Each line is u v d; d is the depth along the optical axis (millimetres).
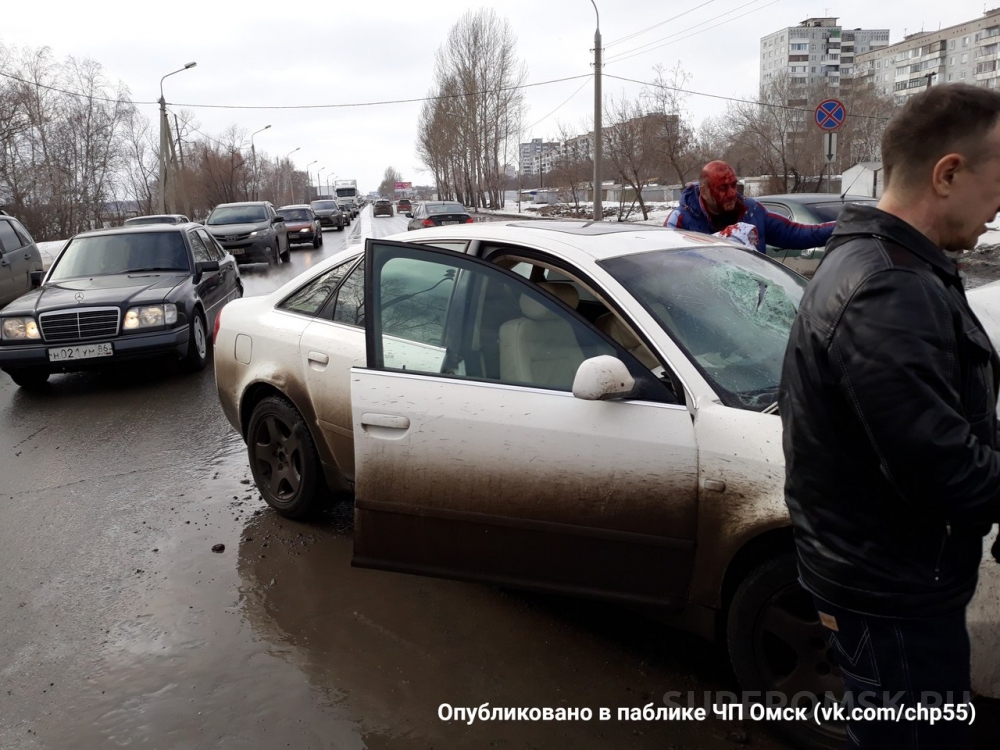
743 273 3385
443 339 3135
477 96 66375
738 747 2594
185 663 3180
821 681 2449
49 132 38469
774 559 2467
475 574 3016
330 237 40125
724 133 37750
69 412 7281
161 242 9344
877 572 1588
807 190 32312
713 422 2592
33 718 2889
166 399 7566
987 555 2336
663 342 2797
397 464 3066
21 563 4145
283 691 2969
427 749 2639
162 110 38625
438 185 88062
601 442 2723
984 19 108375
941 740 1623
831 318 1538
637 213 36094
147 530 4480
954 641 1608
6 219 13414
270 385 4281
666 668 3027
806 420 1617
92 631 3457
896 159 1607
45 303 8062
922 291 1484
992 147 1532
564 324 2941
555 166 40938
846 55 128000
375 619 3443
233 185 64625
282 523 4473
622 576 2756
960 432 1445
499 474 2895
